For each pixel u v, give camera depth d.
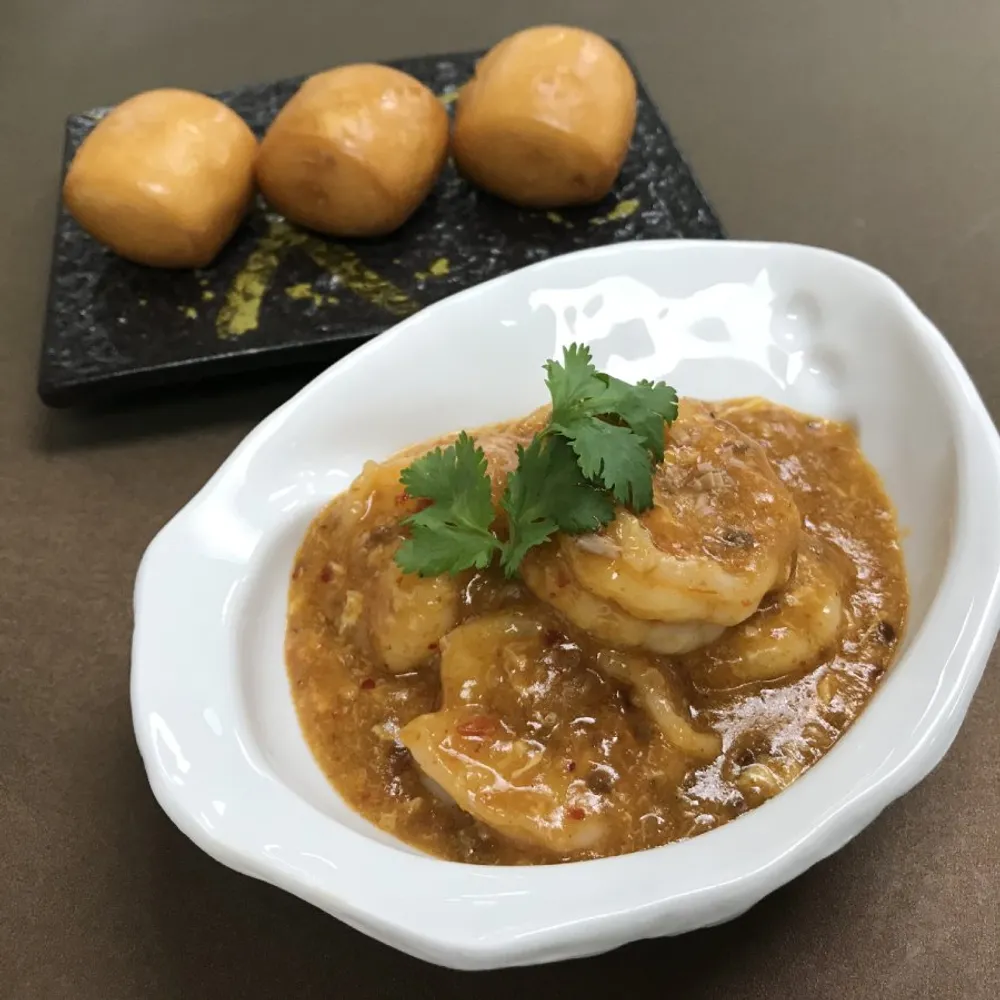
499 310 0.24
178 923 0.20
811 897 0.20
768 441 0.23
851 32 0.40
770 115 0.37
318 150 0.29
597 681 0.19
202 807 0.17
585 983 0.19
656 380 0.24
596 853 0.18
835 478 0.22
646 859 0.16
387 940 0.15
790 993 0.19
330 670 0.21
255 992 0.19
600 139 0.30
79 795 0.22
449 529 0.19
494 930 0.15
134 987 0.20
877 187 0.35
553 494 0.18
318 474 0.22
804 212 0.34
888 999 0.19
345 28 0.43
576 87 0.31
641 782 0.18
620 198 0.33
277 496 0.22
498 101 0.31
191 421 0.29
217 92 0.37
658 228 0.32
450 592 0.19
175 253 0.30
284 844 0.16
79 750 0.23
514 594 0.20
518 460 0.19
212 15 0.44
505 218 0.32
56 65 0.42
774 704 0.19
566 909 0.15
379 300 0.30
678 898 0.15
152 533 0.27
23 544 0.27
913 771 0.16
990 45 0.39
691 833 0.18
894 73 0.39
